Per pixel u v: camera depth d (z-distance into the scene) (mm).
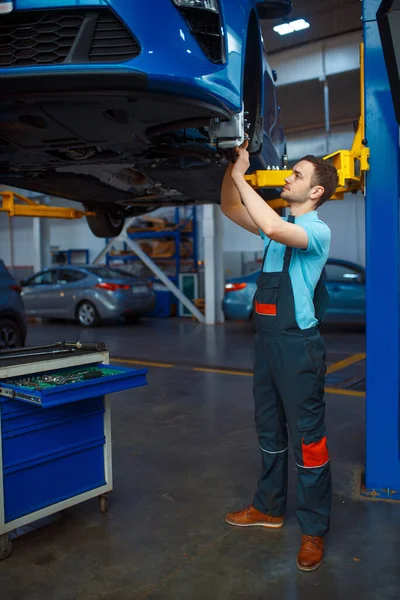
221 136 2369
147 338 9477
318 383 2307
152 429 4234
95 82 1940
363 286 9617
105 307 11000
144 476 3303
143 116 2164
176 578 2197
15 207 4391
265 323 2348
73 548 2453
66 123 2201
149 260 12320
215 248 11797
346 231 12695
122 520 2730
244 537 2539
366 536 2537
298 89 9609
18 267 16750
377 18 2250
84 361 2746
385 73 2848
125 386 2539
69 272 11688
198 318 12039
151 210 5000
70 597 2072
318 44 8875
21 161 2787
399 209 2881
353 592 2090
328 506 2352
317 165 2352
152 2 1988
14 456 2371
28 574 2238
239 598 2055
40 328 11156
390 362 2941
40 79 1935
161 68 1975
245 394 5359
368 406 2998
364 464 3461
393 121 2855
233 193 2686
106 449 2770
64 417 2562
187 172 3150
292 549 2424
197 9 2090
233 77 2279
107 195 4027
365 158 2857
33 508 2449
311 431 2309
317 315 2373
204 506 2881
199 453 3688
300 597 2057
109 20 1950
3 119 2156
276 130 4453
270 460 2576
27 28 1969
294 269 2289
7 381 2438
